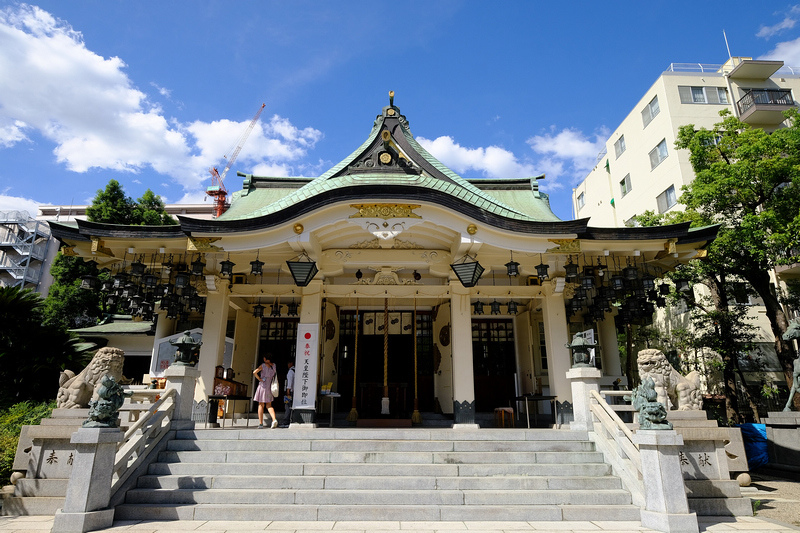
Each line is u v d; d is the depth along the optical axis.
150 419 7.70
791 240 13.89
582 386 8.57
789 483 9.25
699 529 6.00
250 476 7.07
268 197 13.54
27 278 36.94
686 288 12.20
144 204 23.88
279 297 14.34
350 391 15.13
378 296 12.30
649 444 6.12
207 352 11.55
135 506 6.36
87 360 13.98
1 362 12.45
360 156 12.21
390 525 6.04
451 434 8.38
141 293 12.39
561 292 12.19
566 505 6.51
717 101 24.00
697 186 15.84
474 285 11.34
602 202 30.42
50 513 6.64
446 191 11.00
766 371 19.70
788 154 15.30
